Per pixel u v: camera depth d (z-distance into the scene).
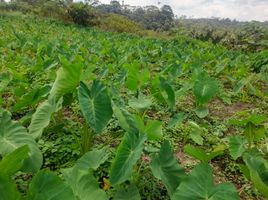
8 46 11.57
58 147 4.00
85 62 9.07
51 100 3.88
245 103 7.68
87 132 3.78
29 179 3.40
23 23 23.14
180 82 8.25
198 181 2.65
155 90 5.77
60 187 2.18
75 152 3.88
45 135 4.37
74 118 5.19
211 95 5.96
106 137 4.59
